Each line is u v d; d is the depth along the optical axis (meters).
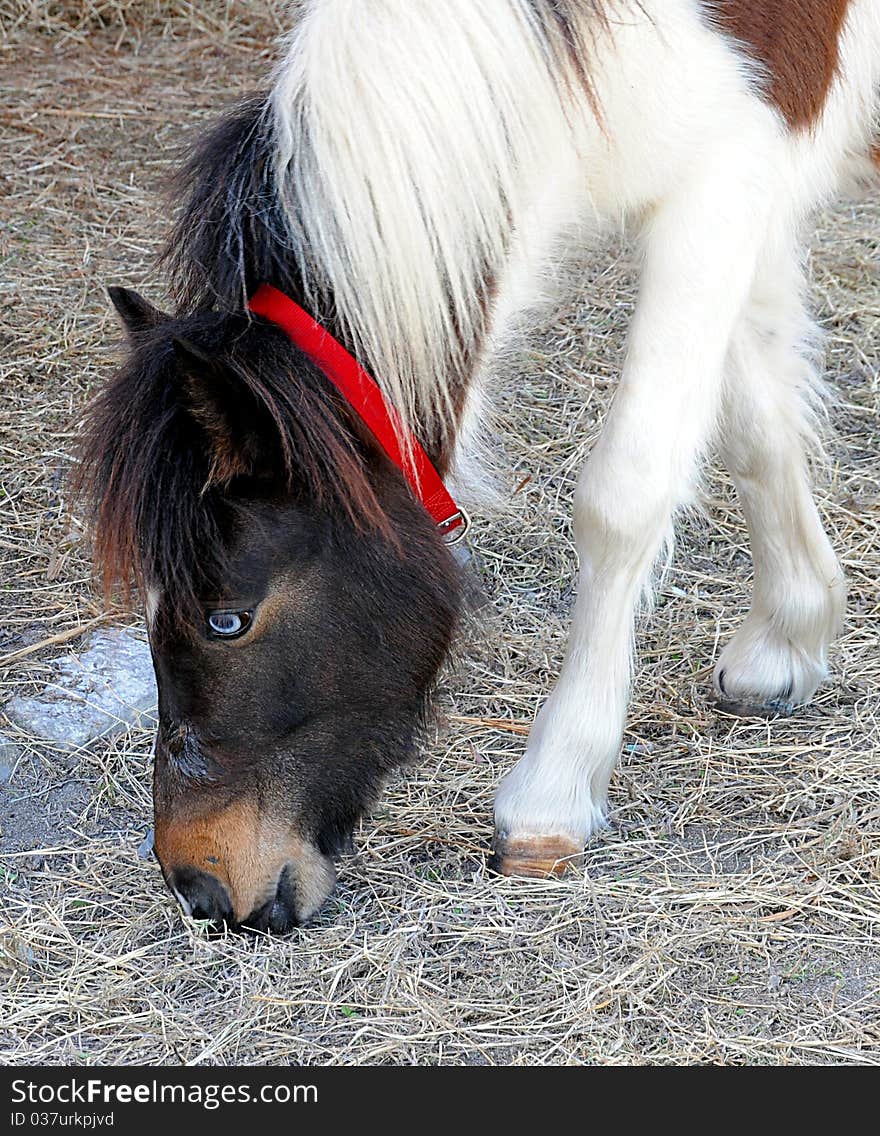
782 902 2.87
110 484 2.30
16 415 4.73
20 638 3.88
